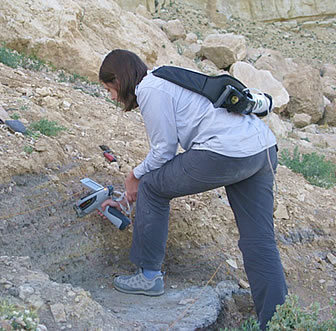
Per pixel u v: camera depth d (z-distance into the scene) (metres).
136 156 4.82
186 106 2.85
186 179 2.91
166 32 14.84
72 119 5.29
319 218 4.72
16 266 3.00
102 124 5.32
